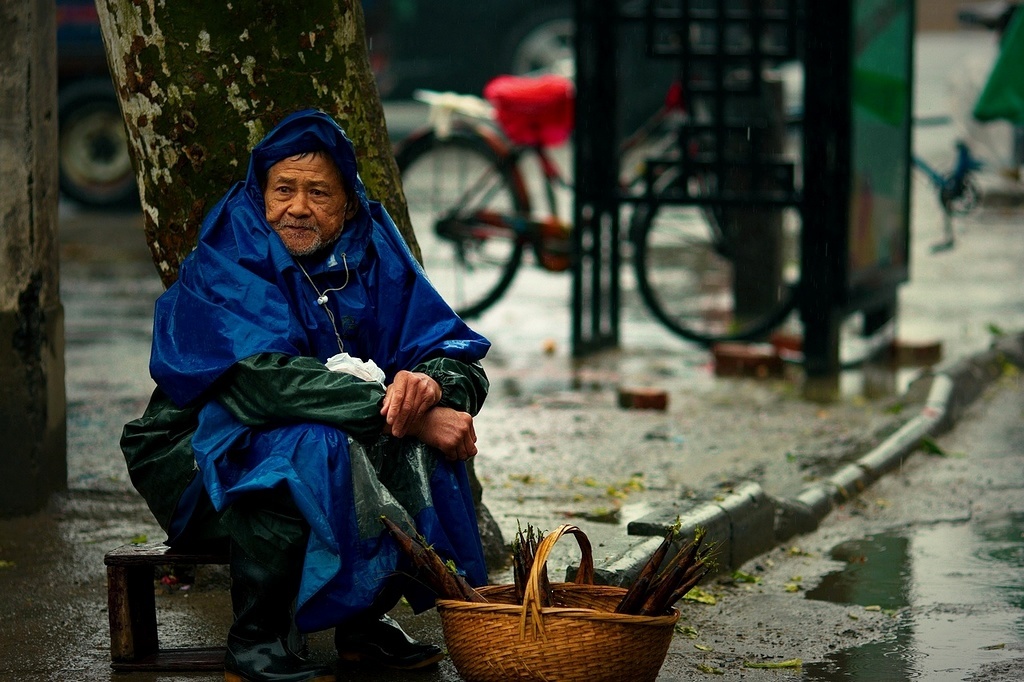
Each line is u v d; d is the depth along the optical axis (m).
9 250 11.89
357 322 8.80
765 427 15.91
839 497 13.41
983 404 17.88
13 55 11.72
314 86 10.06
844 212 18.22
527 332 21.92
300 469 8.05
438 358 8.77
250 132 9.88
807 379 18.52
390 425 8.19
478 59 51.16
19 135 11.78
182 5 9.68
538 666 7.62
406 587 8.70
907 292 25.31
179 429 8.63
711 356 20.23
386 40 39.72
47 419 12.38
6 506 12.16
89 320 22.34
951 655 9.50
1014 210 35.41
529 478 13.61
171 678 8.85
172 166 9.97
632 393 16.86
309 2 9.89
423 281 9.03
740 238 22.80
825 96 18.06
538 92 21.75
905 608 10.52
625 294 25.31
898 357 19.88
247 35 9.77
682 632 9.88
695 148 22.36
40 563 11.08
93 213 34.66
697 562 8.41
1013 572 11.41
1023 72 24.20
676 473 13.90
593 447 14.96
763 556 11.84
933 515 13.11
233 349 8.25
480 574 8.62
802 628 10.04
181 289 8.55
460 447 8.48
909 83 20.92
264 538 8.19
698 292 25.47
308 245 8.67
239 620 8.47
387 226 9.24
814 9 18.00
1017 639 9.82
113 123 34.25
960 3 57.50
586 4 19.64
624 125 46.28
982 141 31.02
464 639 7.84
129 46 9.85
